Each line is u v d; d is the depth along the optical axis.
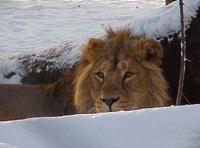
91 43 10.18
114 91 9.50
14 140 4.63
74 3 36.00
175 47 12.17
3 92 11.73
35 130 4.83
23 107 11.53
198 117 4.77
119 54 9.94
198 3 12.27
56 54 13.29
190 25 12.19
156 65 10.36
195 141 4.57
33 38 25.91
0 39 25.73
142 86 9.91
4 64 13.91
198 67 12.13
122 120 4.77
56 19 30.53
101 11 32.41
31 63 13.56
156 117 4.78
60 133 4.78
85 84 10.17
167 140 4.57
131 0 36.91
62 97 11.12
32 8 34.19
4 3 36.22
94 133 4.70
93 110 10.09
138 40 10.22
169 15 12.36
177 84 12.16
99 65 9.92
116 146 4.55
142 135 4.61
